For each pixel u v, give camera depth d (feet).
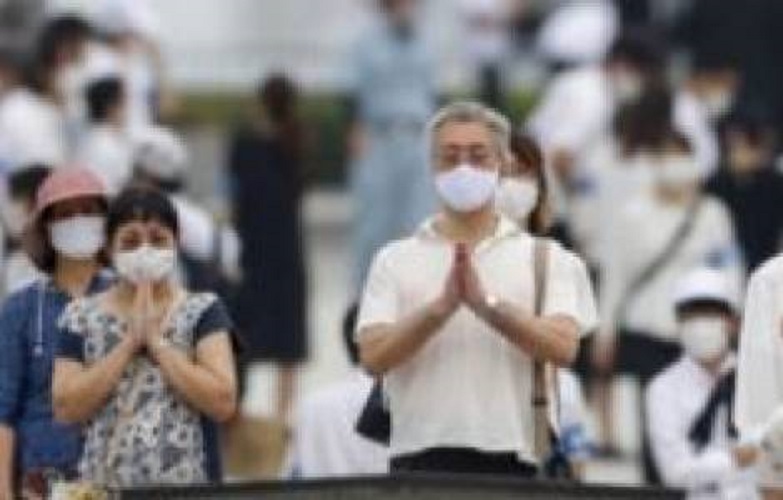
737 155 92.48
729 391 65.16
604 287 84.48
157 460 54.75
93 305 55.21
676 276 84.17
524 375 54.44
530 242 54.85
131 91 88.53
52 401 56.18
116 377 54.60
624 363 83.92
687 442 65.05
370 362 54.24
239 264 89.56
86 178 57.93
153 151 76.95
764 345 53.16
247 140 92.84
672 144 84.99
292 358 91.15
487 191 54.24
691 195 84.69
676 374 65.51
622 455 86.38
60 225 57.62
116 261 54.90
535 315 54.39
